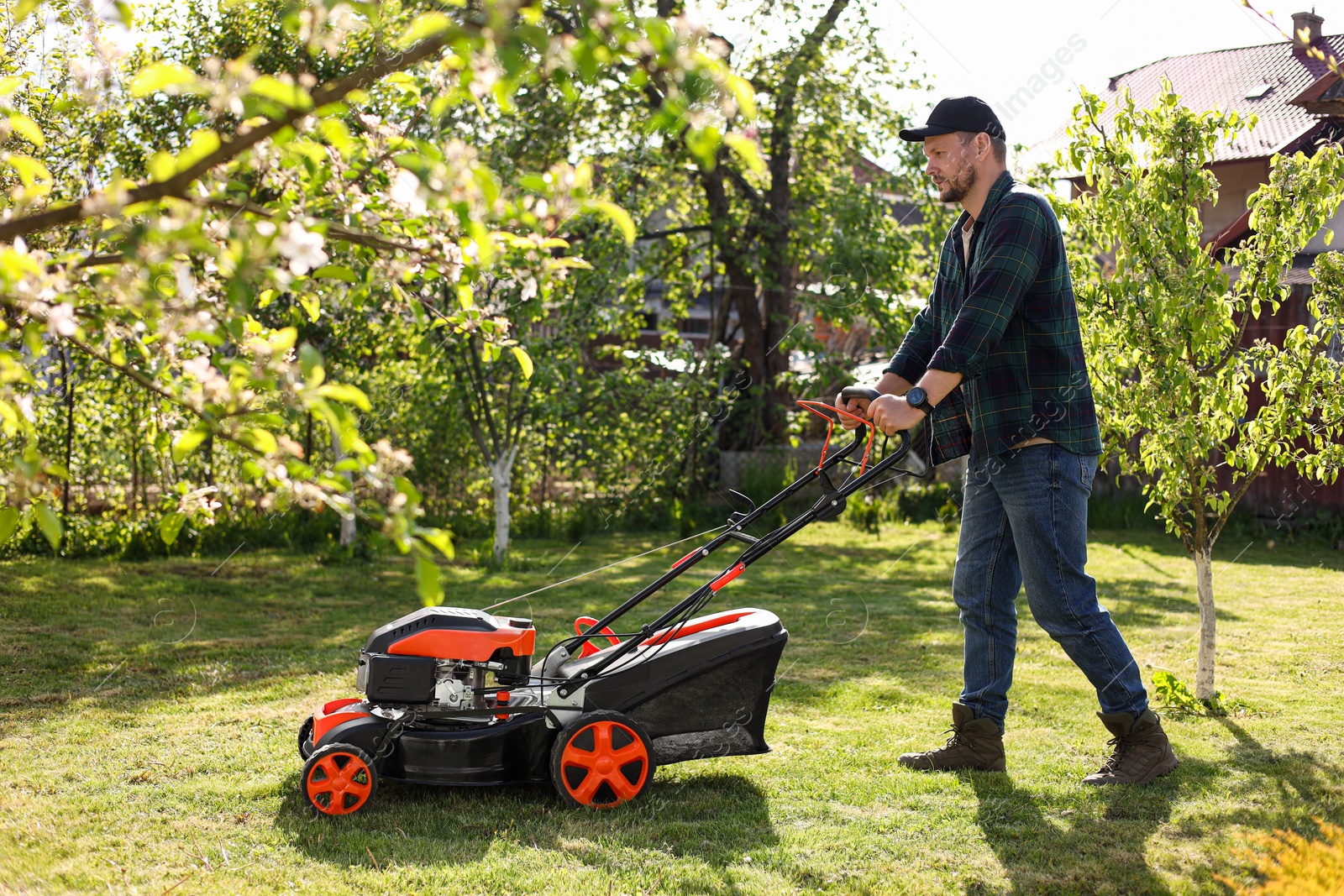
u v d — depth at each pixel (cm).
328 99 156
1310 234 453
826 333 1515
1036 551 368
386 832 328
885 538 1159
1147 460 481
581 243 936
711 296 1431
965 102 364
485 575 901
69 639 623
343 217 213
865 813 346
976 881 292
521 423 977
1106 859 305
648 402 1178
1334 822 324
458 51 156
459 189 161
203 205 164
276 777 379
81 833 325
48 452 950
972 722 390
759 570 927
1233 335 473
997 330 346
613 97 1058
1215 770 382
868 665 565
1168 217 444
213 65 157
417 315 225
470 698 353
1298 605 733
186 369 172
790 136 1362
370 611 733
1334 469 468
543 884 289
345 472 168
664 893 284
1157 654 583
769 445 1424
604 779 351
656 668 365
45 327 170
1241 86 1470
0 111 197
